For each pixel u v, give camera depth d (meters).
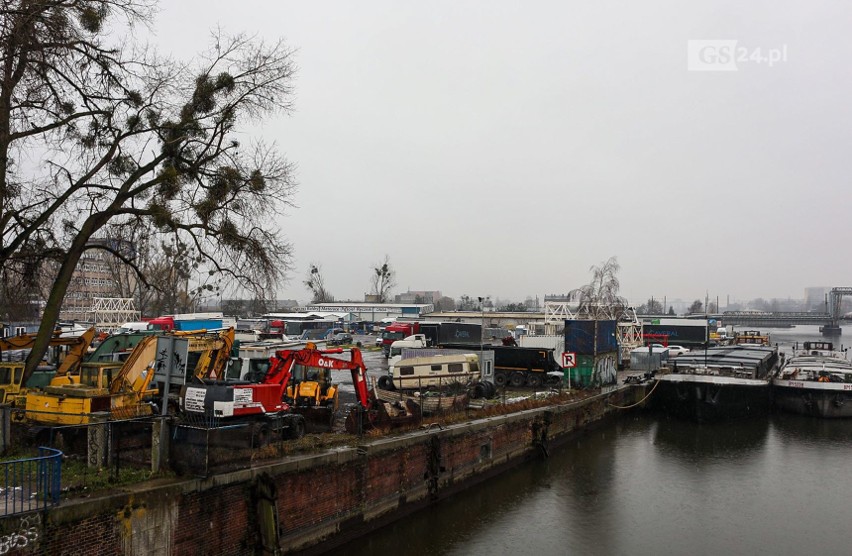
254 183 20.84
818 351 56.81
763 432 34.72
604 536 18.39
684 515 20.47
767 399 40.44
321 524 15.43
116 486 11.66
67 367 18.89
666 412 38.97
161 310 63.75
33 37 16.70
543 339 48.66
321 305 117.88
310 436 17.36
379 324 96.62
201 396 15.43
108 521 10.80
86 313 60.75
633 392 40.31
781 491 23.39
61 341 18.98
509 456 25.16
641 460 27.97
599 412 35.22
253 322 72.25
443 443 20.56
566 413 30.80
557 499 21.84
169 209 19.77
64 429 14.80
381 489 17.69
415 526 18.56
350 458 16.45
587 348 38.00
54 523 10.04
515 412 26.67
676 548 17.64
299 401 21.92
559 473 25.42
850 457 28.98
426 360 31.11
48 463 10.37
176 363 14.21
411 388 30.33
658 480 24.70
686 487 23.72
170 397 18.11
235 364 25.14
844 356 56.28
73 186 19.11
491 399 31.03
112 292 62.53
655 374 41.56
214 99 21.16
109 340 19.67
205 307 102.50
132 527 11.17
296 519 14.64
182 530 12.06
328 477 15.70
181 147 20.83
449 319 93.38
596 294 69.19
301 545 14.75
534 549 17.14
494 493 22.25
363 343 71.50
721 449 30.41
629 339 63.16
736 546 17.92
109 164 21.02
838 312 160.00
